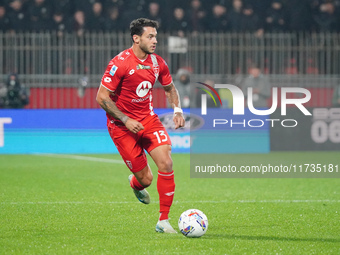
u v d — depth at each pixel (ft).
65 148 175.52
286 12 228.43
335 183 110.73
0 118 172.96
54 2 222.07
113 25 221.87
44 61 195.21
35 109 174.81
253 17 225.76
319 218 70.95
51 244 55.21
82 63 183.52
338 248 53.83
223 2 225.35
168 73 65.62
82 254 51.21
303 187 104.32
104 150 175.63
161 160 61.05
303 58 196.85
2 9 221.05
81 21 221.46
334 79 179.11
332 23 230.68
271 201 86.07
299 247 54.19
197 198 89.15
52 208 77.97
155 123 63.62
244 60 189.98
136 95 62.95
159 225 61.31
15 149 173.78
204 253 51.47
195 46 181.68
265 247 54.08
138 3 223.92
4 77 179.93
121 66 61.67
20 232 61.26
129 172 125.29
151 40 61.00
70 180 111.14
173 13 223.30
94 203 82.64
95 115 175.73
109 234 60.18
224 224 66.59
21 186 102.32
